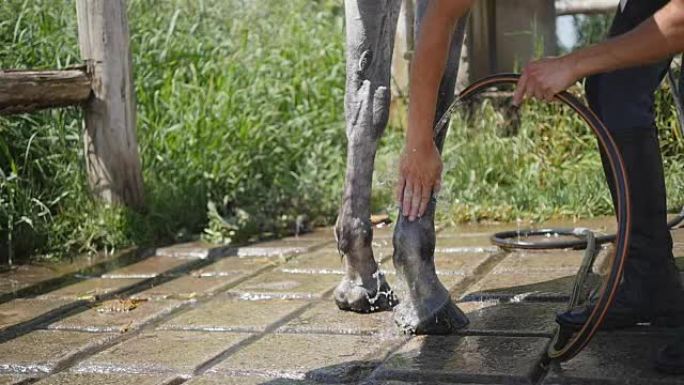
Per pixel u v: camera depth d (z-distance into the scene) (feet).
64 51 19.83
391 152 21.21
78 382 10.68
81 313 13.75
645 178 10.60
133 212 18.52
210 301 14.02
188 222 19.31
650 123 10.67
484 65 23.16
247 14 24.84
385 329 11.81
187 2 23.47
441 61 10.10
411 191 10.98
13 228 17.70
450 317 11.44
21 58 19.43
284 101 23.11
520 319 11.85
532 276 14.02
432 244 11.43
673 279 10.92
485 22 23.04
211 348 11.60
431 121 10.44
